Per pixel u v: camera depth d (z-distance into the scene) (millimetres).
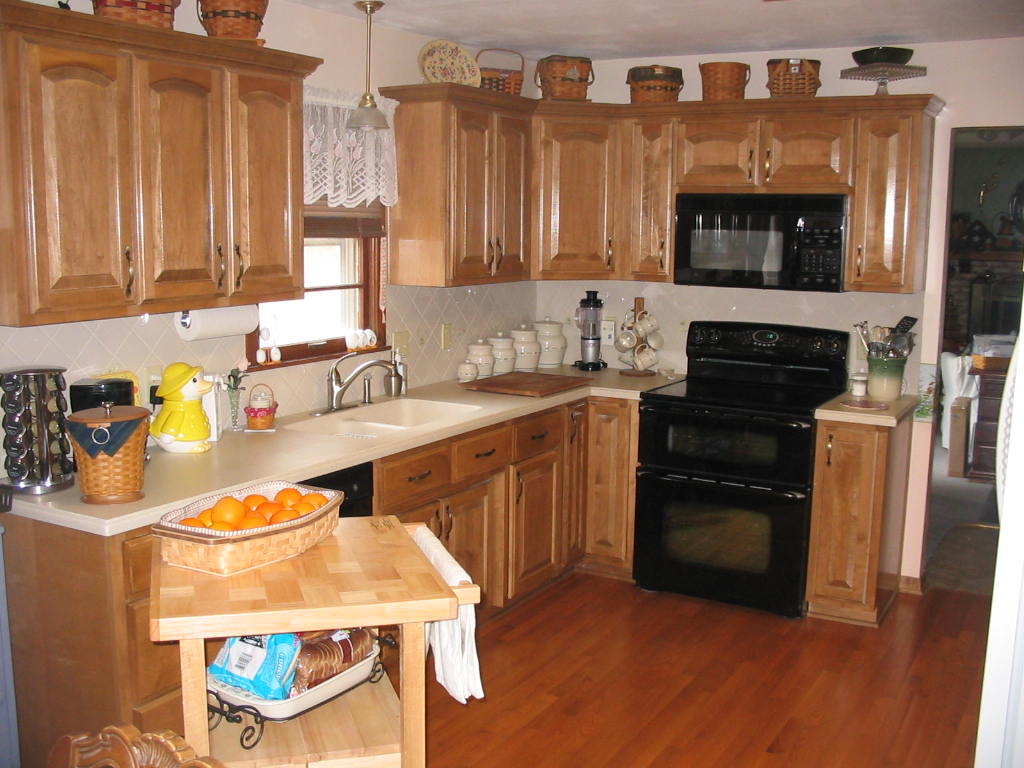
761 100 3887
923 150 3762
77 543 2299
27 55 2154
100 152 2346
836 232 3826
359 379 3773
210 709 1758
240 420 3268
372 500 3027
